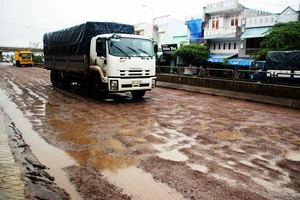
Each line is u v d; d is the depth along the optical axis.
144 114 8.16
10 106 9.20
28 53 46.53
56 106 9.32
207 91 13.55
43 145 5.19
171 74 16.38
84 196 3.24
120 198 3.21
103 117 7.66
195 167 4.17
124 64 9.49
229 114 8.41
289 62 16.64
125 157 4.57
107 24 10.89
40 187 3.35
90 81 11.07
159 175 3.86
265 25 25.67
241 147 5.20
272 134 6.18
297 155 4.82
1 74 26.11
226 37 28.59
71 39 11.89
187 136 5.86
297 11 23.62
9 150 4.59
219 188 3.48
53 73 15.45
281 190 3.48
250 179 3.78
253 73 12.38
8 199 2.83
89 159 4.48
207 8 31.11
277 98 10.36
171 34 39.25
